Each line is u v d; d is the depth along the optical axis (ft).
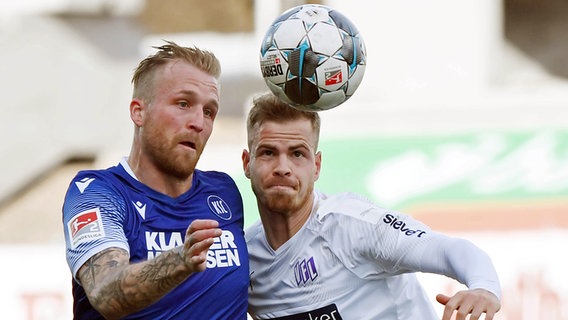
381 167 133.28
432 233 62.13
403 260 62.28
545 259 124.88
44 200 192.65
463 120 134.82
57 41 207.62
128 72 206.08
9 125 201.57
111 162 197.47
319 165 68.80
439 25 153.69
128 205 61.05
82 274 56.90
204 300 61.67
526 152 130.82
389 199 131.75
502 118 134.41
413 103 136.67
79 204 59.47
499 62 211.41
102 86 204.95
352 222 65.31
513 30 230.07
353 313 66.13
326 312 66.54
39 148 201.05
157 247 61.11
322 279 66.28
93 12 213.87
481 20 154.51
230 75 203.10
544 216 126.72
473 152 132.26
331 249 65.87
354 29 65.05
